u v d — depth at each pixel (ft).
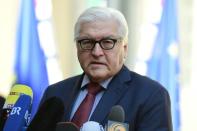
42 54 39.55
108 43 16.40
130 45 39.58
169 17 39.52
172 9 39.60
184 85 40.34
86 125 14.53
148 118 16.20
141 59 39.45
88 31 16.21
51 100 15.02
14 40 39.86
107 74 16.83
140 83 17.19
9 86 39.55
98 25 16.17
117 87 17.17
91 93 17.34
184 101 40.27
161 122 16.15
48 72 39.52
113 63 16.63
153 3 39.68
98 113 16.56
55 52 39.78
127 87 17.20
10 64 39.91
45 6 39.55
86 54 16.56
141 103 16.46
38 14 39.55
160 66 39.29
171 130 16.53
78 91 17.90
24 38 39.65
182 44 40.52
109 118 14.67
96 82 17.30
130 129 16.19
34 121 14.60
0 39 39.86
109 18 16.26
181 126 39.96
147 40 39.52
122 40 16.63
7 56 39.93
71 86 18.76
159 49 39.37
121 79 17.34
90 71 16.75
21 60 39.55
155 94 16.66
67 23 40.42
